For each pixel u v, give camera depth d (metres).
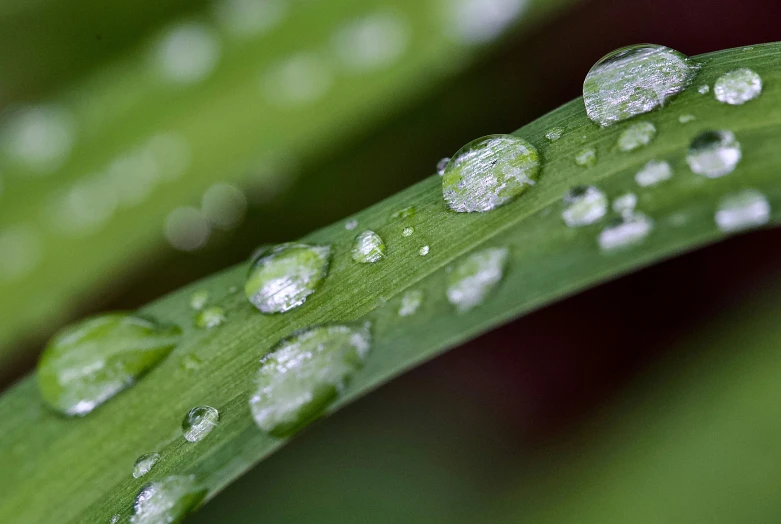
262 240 0.13
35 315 0.12
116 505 0.10
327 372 0.10
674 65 0.11
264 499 0.12
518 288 0.10
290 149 0.13
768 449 0.11
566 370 0.13
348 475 0.12
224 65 0.13
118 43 0.13
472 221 0.10
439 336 0.10
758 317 0.11
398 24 0.13
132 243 0.13
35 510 0.10
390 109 0.13
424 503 0.12
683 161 0.10
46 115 0.13
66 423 0.11
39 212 0.12
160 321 0.11
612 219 0.10
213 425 0.10
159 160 0.13
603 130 0.10
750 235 0.12
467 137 0.13
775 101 0.10
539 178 0.10
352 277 0.10
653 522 0.11
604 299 0.13
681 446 0.11
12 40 0.12
